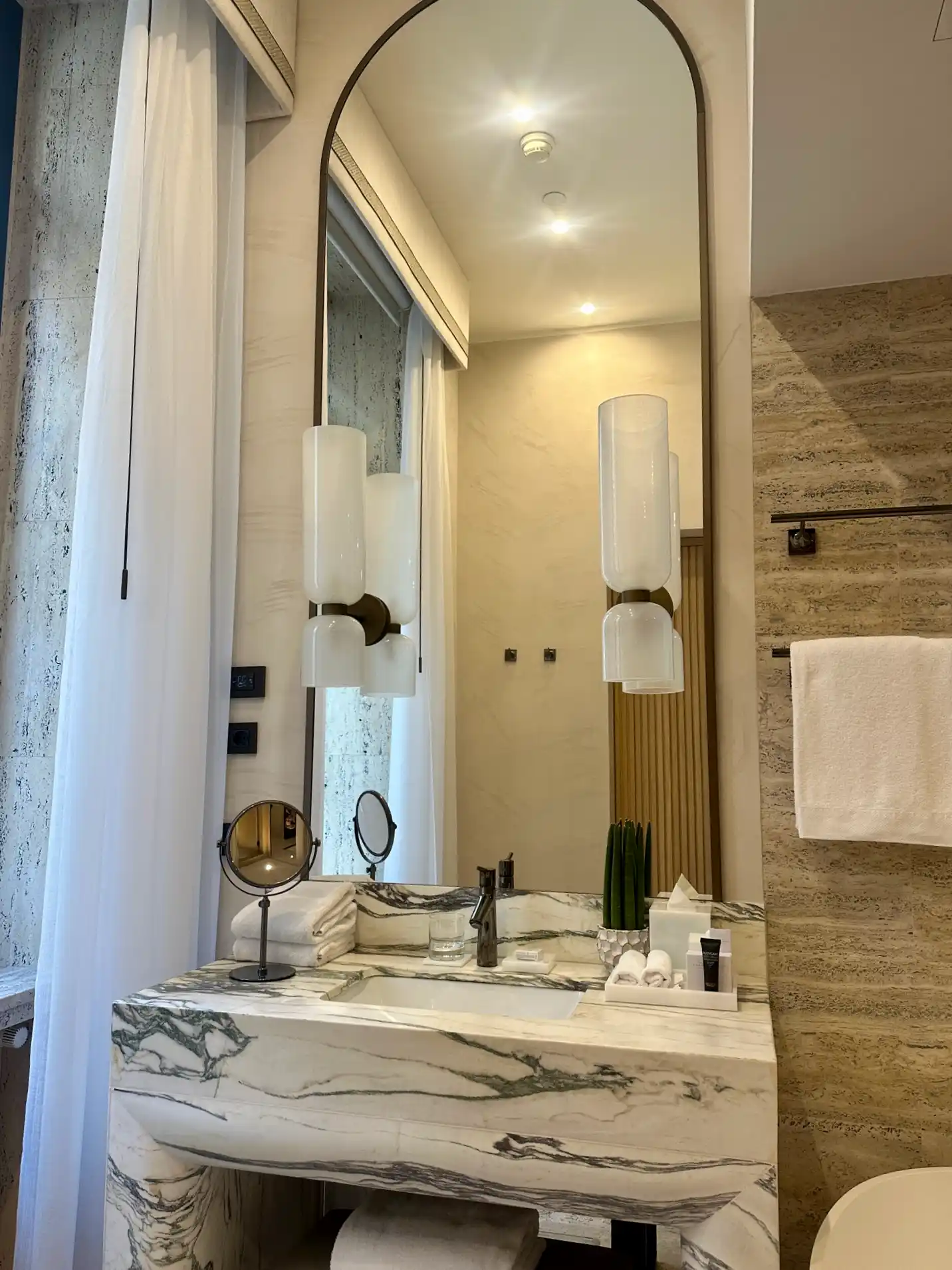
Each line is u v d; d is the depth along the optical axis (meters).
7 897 2.22
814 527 1.81
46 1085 1.77
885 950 1.69
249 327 2.23
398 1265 1.42
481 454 2.03
